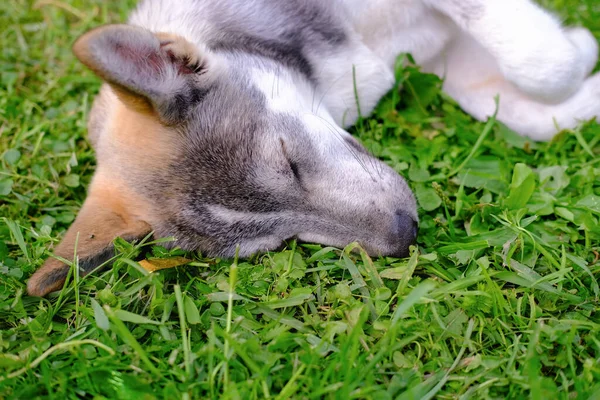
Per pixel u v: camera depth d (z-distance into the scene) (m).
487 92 0.61
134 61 0.49
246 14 0.56
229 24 0.56
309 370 0.47
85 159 0.61
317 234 0.53
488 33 0.58
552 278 0.51
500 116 0.60
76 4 0.73
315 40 0.57
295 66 0.56
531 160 0.58
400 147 0.59
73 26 0.72
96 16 0.73
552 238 0.53
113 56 0.48
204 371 0.48
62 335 0.51
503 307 0.50
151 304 0.51
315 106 0.56
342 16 0.58
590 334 0.48
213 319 0.51
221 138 0.52
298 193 0.53
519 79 0.58
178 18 0.57
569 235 0.54
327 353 0.49
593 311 0.50
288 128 0.53
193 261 0.53
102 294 0.51
